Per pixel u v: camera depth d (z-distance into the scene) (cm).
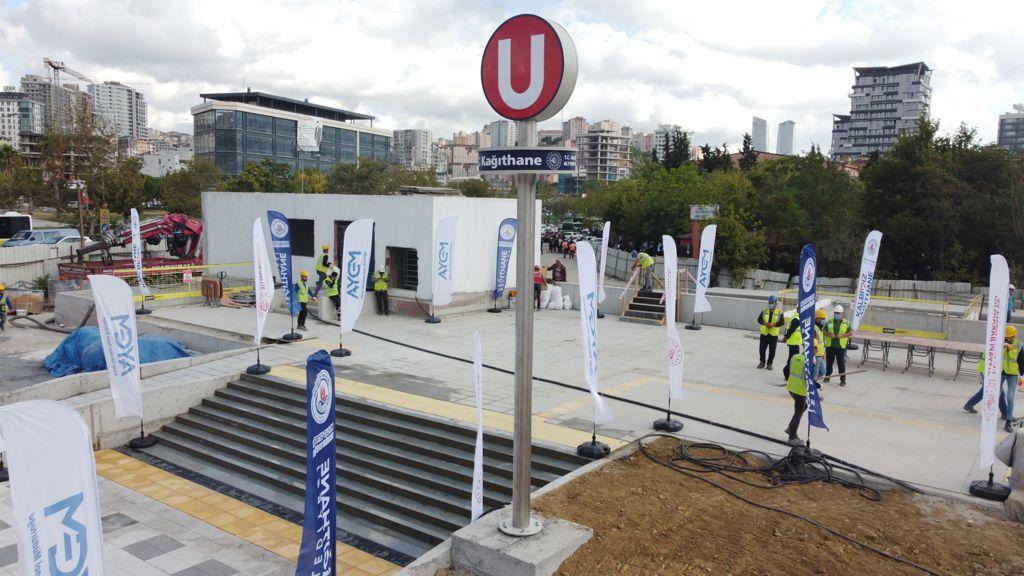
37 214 8375
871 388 1560
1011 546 805
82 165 4991
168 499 1159
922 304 2502
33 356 2025
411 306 2364
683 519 869
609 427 1234
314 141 11450
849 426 1265
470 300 2469
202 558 960
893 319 2098
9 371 1858
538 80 711
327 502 704
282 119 11212
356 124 13500
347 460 1220
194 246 3647
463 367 1670
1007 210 3988
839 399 1461
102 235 3481
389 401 1380
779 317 1691
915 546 802
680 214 4569
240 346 1886
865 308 1872
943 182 4141
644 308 2459
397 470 1160
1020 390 1564
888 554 782
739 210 4228
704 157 6831
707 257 2008
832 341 1566
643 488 963
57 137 4959
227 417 1436
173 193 6203
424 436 1238
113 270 2877
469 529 826
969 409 1372
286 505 1150
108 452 1360
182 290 2788
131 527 1049
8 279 3384
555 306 2619
